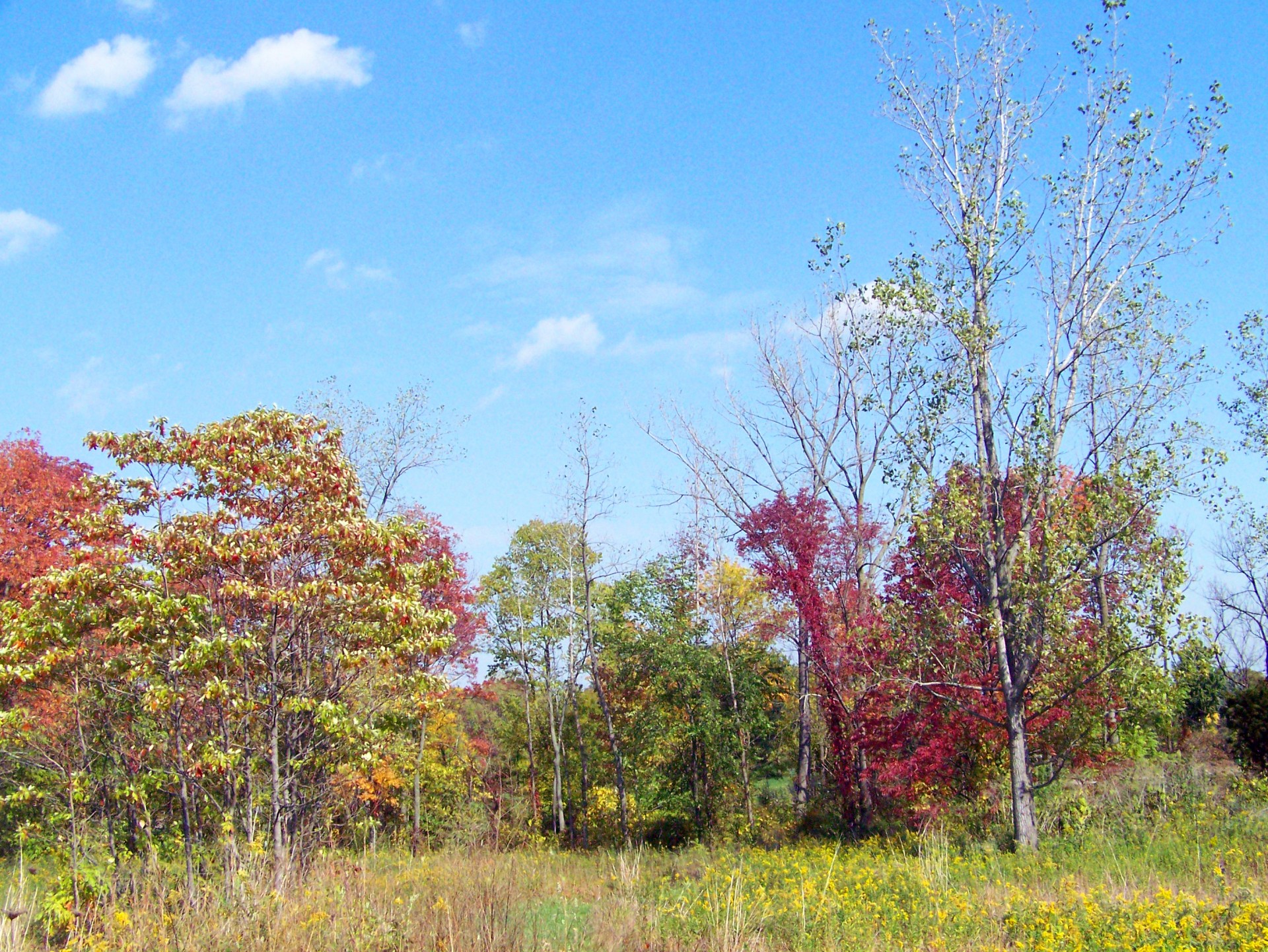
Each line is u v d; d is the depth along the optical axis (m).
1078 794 17.80
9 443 22.94
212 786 12.93
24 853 13.66
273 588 12.41
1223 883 10.45
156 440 12.52
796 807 24.58
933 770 17.98
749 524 24.25
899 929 9.21
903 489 17.83
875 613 20.09
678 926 9.44
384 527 13.15
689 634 26.95
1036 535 16.84
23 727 12.65
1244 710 20.12
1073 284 16.67
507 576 36.16
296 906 9.07
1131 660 15.49
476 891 10.00
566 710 35.88
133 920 9.09
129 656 12.15
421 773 27.27
